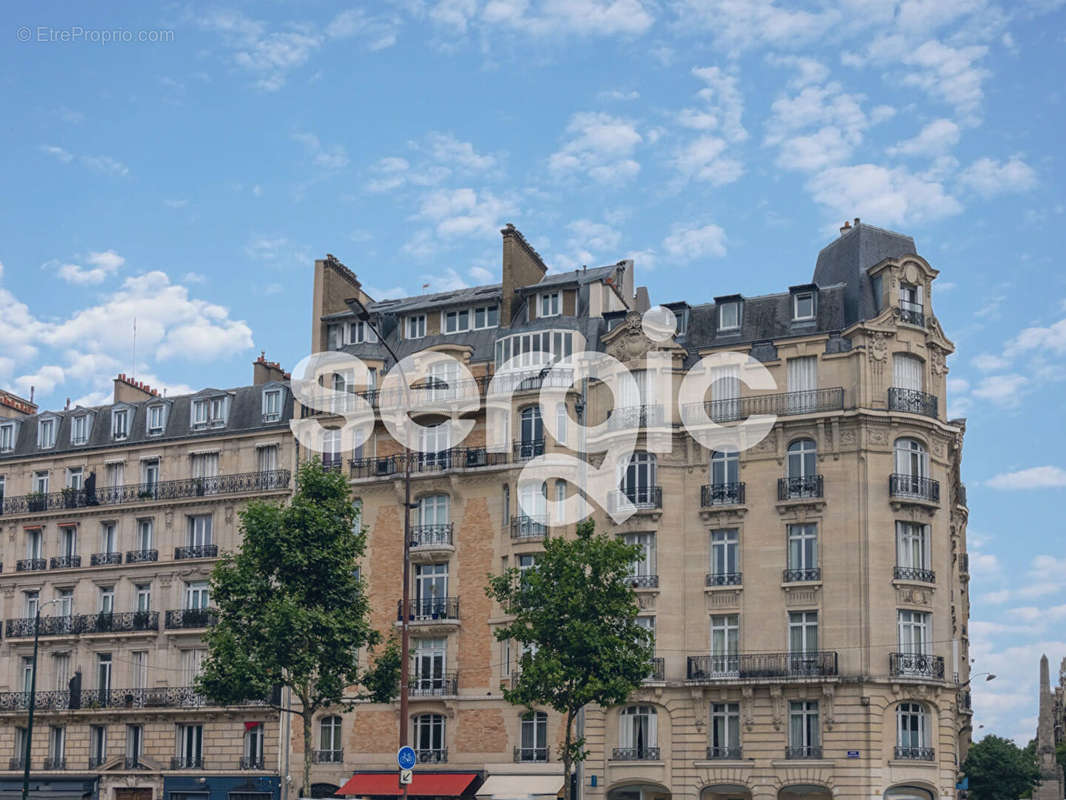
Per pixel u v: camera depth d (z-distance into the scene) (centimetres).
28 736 5775
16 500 7050
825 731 5253
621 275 6588
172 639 6456
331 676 4938
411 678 6009
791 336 5681
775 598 5444
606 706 4747
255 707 6222
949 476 5903
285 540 4953
